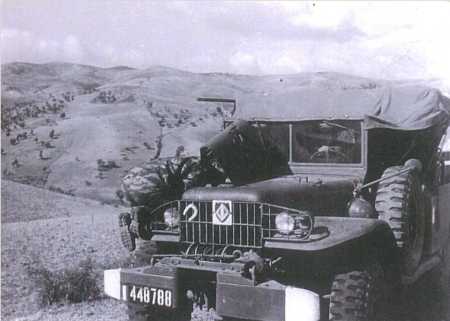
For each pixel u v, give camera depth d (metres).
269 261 3.69
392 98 4.77
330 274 3.92
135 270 4.02
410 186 4.41
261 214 3.70
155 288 3.89
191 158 4.57
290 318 3.40
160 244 4.55
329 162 4.77
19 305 5.22
